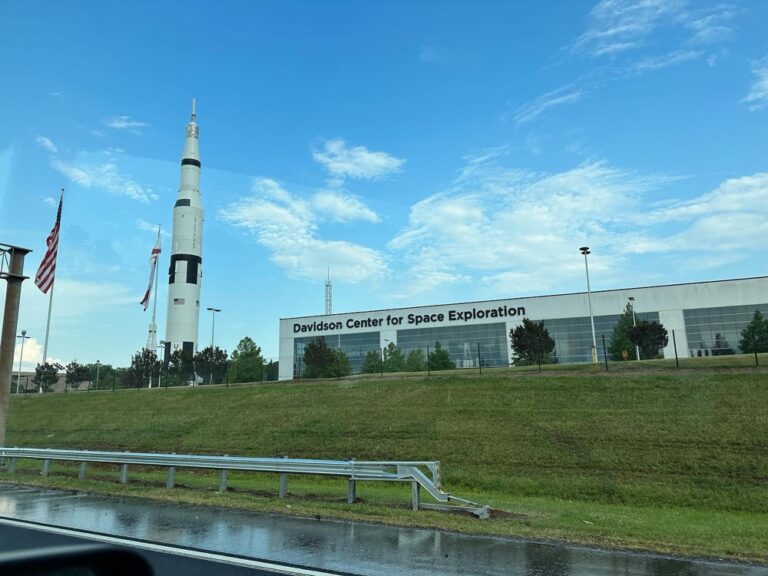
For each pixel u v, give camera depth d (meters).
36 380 50.50
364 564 6.16
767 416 15.63
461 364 61.72
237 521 8.62
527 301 60.00
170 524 8.41
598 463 14.31
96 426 25.19
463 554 6.57
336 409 22.20
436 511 9.49
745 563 6.13
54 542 7.21
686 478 12.94
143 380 48.81
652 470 13.57
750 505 11.48
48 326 51.25
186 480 14.45
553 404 19.23
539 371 25.48
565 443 15.78
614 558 6.36
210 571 5.92
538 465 14.66
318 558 6.43
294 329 71.44
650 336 35.31
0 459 17.77
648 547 6.82
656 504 11.99
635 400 18.47
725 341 52.09
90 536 7.60
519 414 18.67
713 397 17.75
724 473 12.95
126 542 7.24
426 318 64.44
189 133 79.69
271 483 14.80
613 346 47.91
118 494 11.30
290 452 17.98
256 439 19.73
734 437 14.62
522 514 9.44
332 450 17.66
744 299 52.19
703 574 5.71
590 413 17.86
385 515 8.91
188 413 25.11
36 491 11.98
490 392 21.62
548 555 6.50
